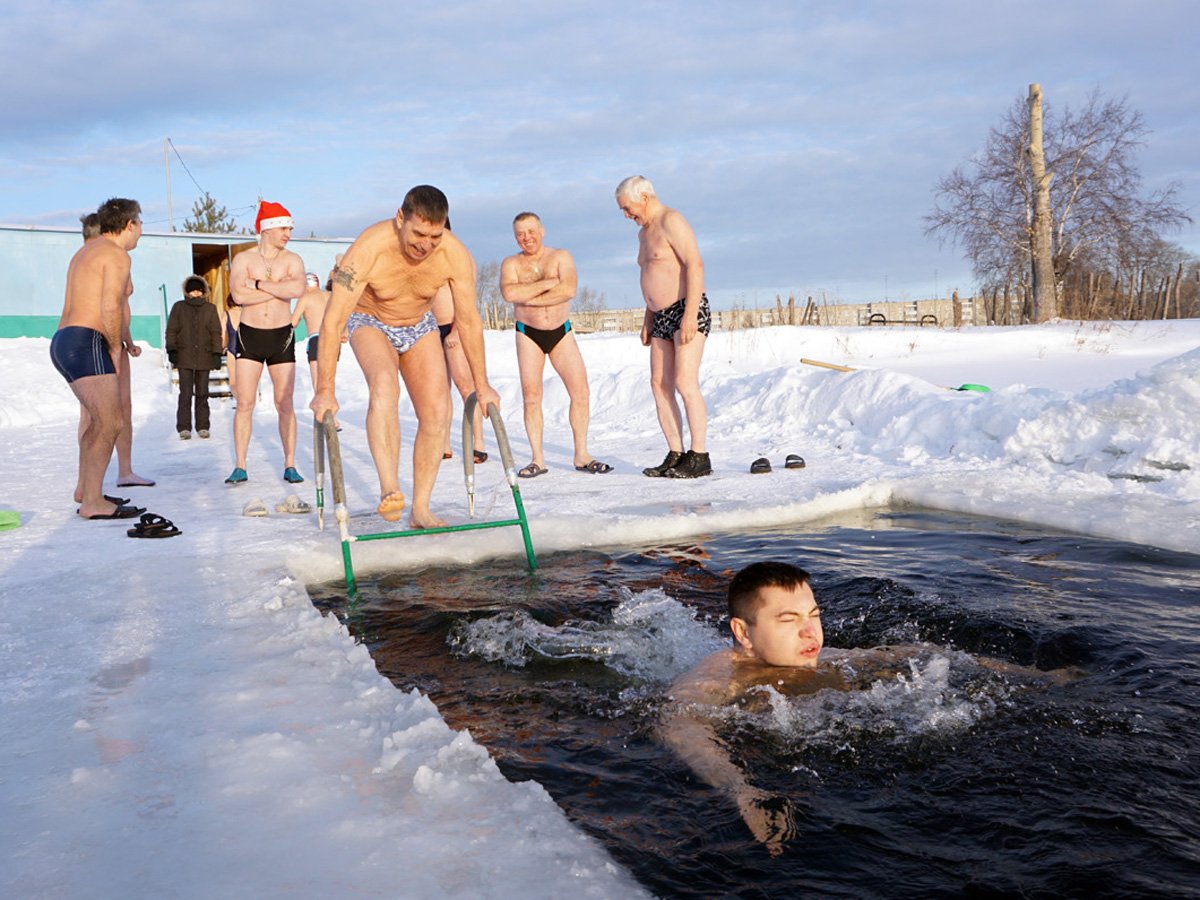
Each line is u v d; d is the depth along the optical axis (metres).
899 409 9.27
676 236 7.65
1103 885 1.78
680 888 1.80
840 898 1.76
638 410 12.88
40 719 2.79
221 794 2.23
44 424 15.55
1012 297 36.50
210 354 13.14
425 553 5.00
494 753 2.49
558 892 1.77
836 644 3.44
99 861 1.93
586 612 3.93
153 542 5.62
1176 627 3.39
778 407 11.12
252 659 3.33
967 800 2.15
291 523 6.17
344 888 1.80
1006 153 32.78
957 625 3.48
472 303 5.11
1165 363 6.96
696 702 2.81
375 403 5.25
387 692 2.93
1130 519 5.26
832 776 2.30
